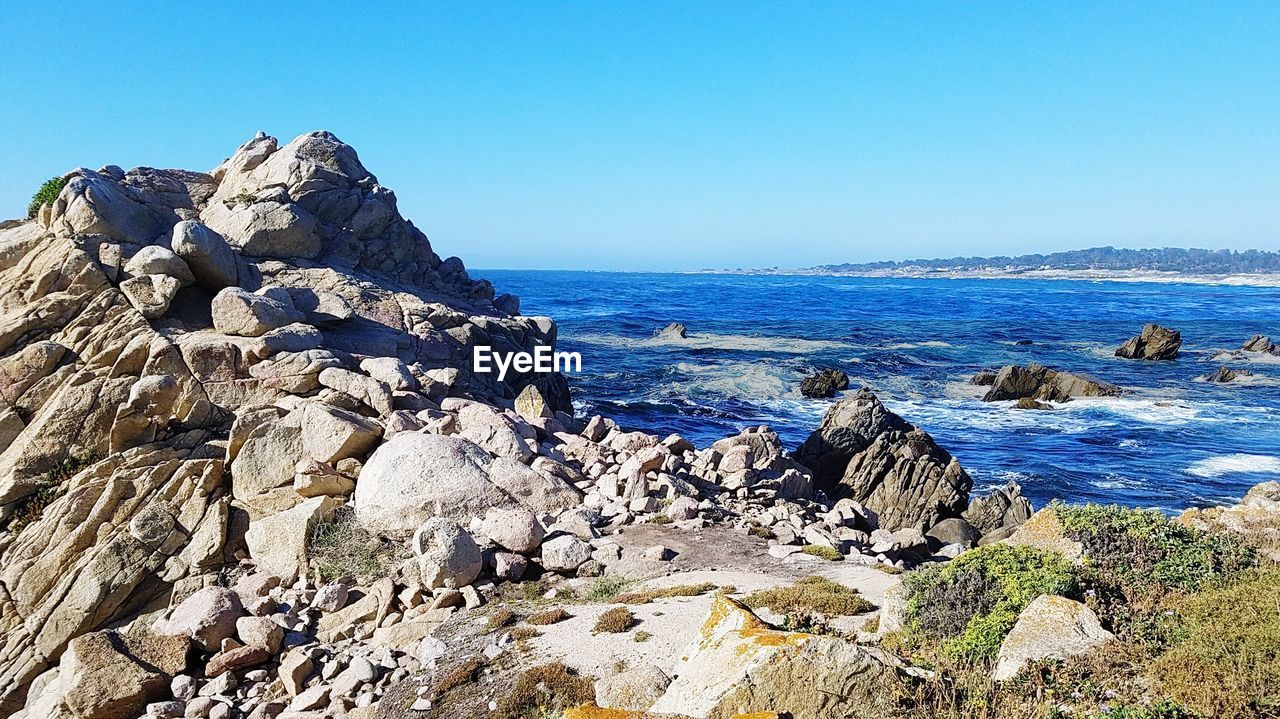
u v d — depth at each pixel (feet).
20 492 66.64
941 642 37.17
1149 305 564.30
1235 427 163.63
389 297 114.83
